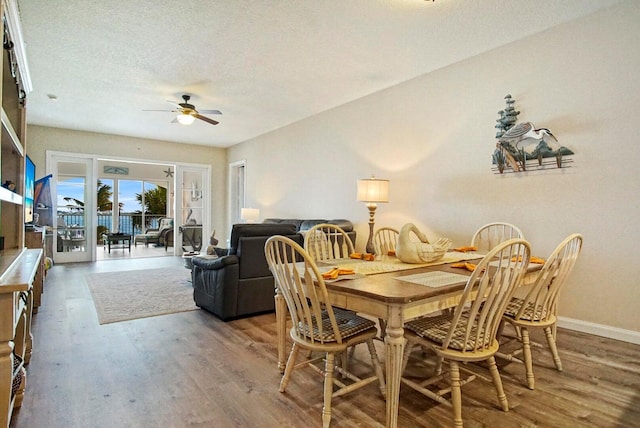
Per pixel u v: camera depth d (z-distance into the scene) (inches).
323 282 69.1
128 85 177.0
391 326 61.8
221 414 72.4
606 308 113.4
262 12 113.0
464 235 149.3
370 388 82.9
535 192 128.1
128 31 125.1
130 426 68.4
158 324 128.5
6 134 80.0
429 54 143.4
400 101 175.3
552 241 124.1
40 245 147.1
